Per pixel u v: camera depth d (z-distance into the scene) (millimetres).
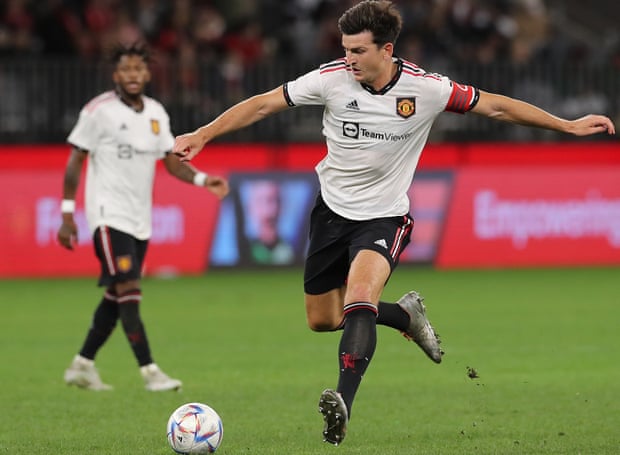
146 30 77375
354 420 28484
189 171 35031
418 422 28141
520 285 61375
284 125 72375
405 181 25266
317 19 83375
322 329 27172
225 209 67938
